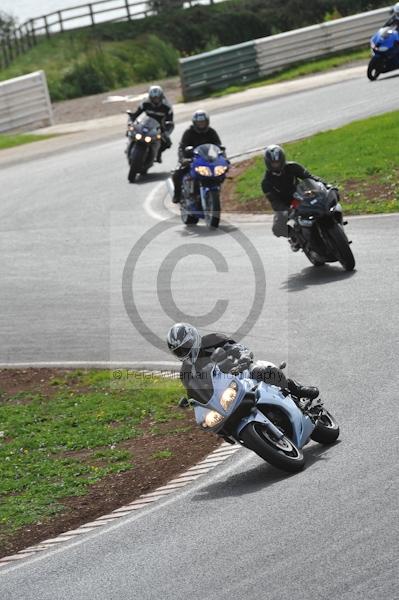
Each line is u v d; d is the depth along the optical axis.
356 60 140.38
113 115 136.62
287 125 99.31
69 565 25.50
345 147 82.31
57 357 48.78
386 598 19.19
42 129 133.50
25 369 48.16
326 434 29.89
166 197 81.06
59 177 95.56
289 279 52.66
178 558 23.73
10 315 57.00
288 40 145.25
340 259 50.75
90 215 78.56
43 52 188.38
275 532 23.75
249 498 26.97
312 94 116.12
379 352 38.09
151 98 89.44
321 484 26.36
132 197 82.62
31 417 41.66
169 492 30.23
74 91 173.75
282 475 28.36
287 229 51.88
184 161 69.25
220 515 26.22
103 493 31.98
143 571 23.48
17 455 37.62
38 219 79.88
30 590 24.27
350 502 24.47
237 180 81.69
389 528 22.30
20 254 70.25
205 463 32.31
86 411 41.22
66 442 38.16
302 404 30.55
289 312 46.56
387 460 26.98
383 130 85.56
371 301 45.28
